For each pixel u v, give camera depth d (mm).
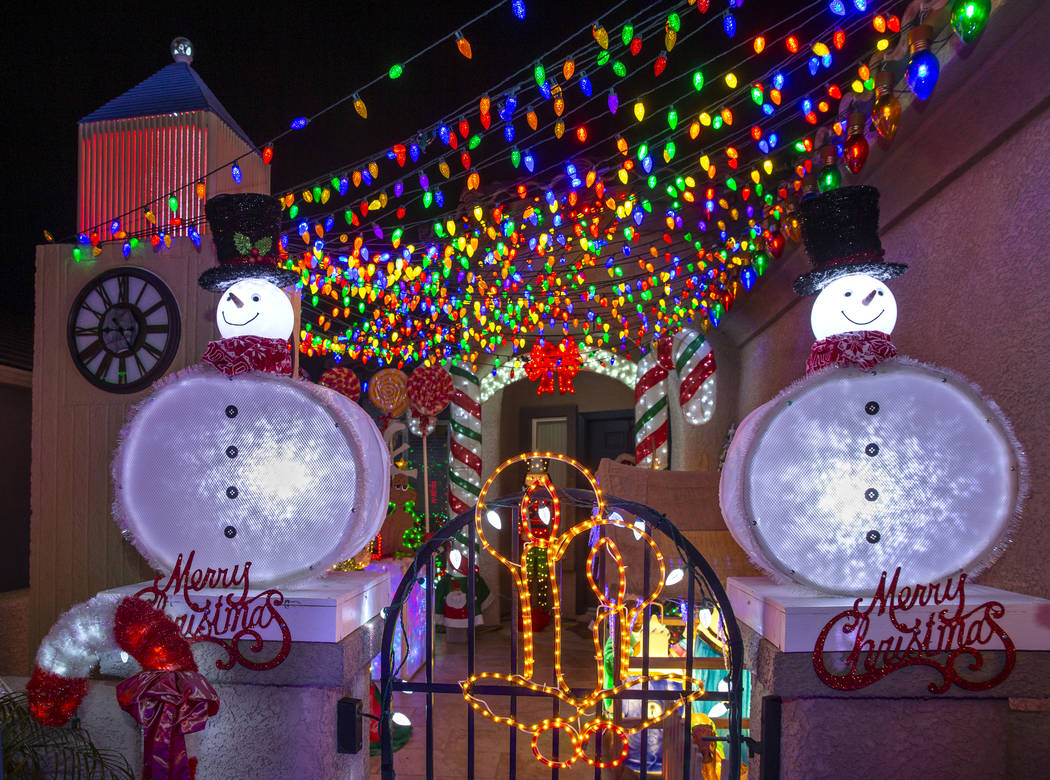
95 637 2600
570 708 5461
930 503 2529
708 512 4223
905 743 2498
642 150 3945
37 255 4309
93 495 4180
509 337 8719
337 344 8664
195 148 4395
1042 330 2779
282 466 2777
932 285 3668
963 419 2521
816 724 2500
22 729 2580
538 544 2721
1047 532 2740
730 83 3469
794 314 5785
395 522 6996
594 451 9508
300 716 2674
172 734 2367
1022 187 2914
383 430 8406
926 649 2469
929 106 3176
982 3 2529
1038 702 2512
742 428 2803
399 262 6000
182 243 4227
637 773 4113
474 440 8812
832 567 2578
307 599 2658
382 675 2764
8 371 5395
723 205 4965
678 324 7332
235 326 2953
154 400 2816
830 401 2559
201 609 2672
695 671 4098
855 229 2701
